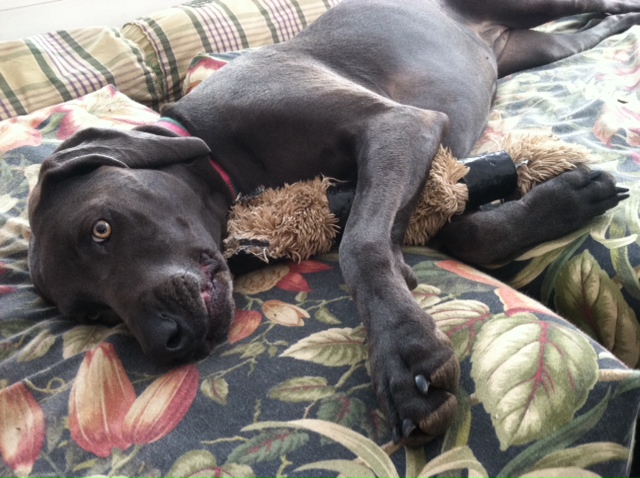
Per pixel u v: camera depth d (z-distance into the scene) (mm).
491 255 734
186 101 862
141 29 1293
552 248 726
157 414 556
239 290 720
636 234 693
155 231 690
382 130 732
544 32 1210
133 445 531
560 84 1067
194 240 716
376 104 771
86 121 1030
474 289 629
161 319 619
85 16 1445
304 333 614
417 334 521
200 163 794
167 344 607
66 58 1241
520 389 504
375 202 664
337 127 771
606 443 477
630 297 667
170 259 684
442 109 926
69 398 588
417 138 729
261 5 1374
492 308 591
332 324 617
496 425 489
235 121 814
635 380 490
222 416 541
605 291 677
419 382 491
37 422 572
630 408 488
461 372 533
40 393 605
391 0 1015
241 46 1327
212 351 633
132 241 677
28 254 772
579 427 482
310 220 716
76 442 547
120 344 654
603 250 694
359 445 497
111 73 1221
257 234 720
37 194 715
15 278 785
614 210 735
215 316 650
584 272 692
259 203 776
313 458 491
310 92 794
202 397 563
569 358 523
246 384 568
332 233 729
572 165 758
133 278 659
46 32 1407
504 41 1179
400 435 489
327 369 564
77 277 685
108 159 712
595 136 885
